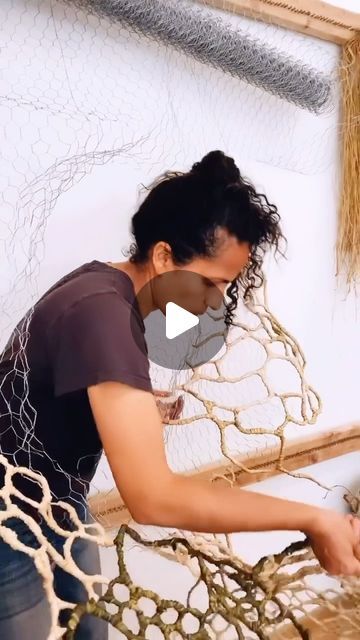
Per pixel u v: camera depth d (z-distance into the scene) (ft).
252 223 2.31
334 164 4.52
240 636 1.88
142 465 1.89
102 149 3.46
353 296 4.95
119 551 1.97
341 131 4.43
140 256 2.40
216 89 3.83
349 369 5.13
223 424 3.29
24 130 3.19
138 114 3.57
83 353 1.98
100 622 3.05
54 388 2.14
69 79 3.30
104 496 3.72
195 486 1.92
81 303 2.09
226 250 2.28
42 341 2.20
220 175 2.24
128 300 2.22
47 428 2.36
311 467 5.01
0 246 3.24
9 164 3.18
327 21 4.05
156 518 1.90
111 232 3.61
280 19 3.86
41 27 3.16
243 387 4.35
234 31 3.56
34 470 2.36
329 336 4.91
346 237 4.63
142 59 3.52
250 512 1.94
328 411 5.07
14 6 3.06
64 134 3.32
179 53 3.60
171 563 4.01
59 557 1.83
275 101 4.09
